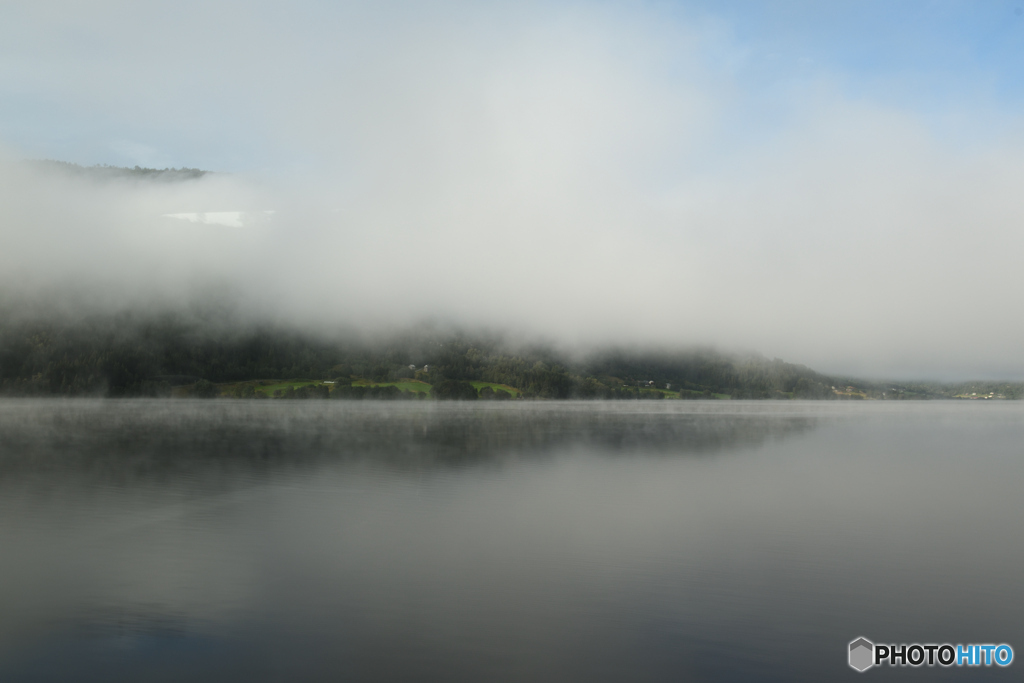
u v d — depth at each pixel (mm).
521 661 15188
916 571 22906
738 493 40375
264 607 18609
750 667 15102
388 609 18516
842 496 39781
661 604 19141
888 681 14461
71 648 15789
